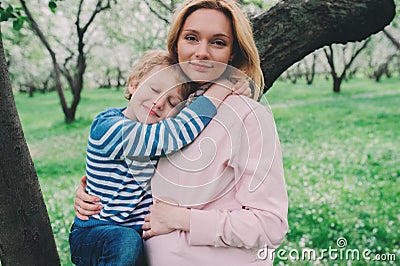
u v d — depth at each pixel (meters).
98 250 2.42
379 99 23.75
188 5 2.46
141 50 22.75
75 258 2.55
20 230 2.61
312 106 22.47
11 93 2.53
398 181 10.23
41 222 2.69
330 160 12.39
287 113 20.81
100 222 2.50
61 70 21.16
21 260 2.64
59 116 22.19
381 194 9.20
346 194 9.28
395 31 25.11
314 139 15.41
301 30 3.48
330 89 29.08
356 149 13.60
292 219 7.95
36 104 26.19
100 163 2.46
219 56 2.46
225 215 2.35
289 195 9.27
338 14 3.46
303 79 35.16
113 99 26.17
